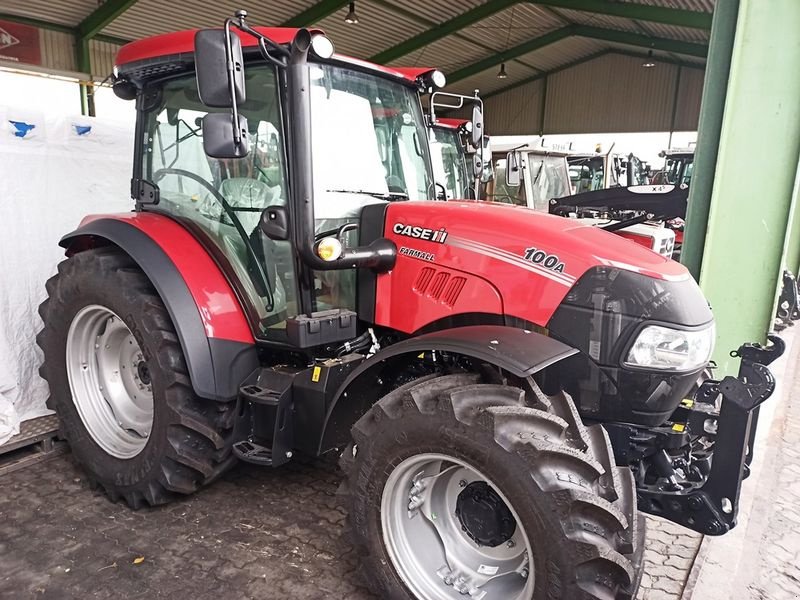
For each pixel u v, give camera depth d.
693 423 2.09
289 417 2.37
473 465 1.72
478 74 16.98
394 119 2.66
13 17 9.38
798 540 2.63
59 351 2.76
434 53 14.93
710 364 2.63
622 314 1.96
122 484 2.54
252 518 2.53
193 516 2.54
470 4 11.89
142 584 2.11
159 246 2.48
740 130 3.22
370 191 2.50
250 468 2.96
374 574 1.97
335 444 2.30
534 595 1.66
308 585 2.13
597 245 2.08
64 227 3.29
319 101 2.31
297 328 2.21
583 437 1.78
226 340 2.42
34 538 2.35
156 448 2.43
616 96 17.09
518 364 1.75
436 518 1.96
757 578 2.35
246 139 1.97
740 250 3.34
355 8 11.47
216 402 2.46
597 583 1.61
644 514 2.08
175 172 2.69
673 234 6.64
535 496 1.61
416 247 2.29
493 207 2.40
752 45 3.10
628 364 1.96
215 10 9.98
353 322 2.39
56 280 2.82
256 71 2.27
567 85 17.81
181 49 2.37
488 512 1.85
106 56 10.52
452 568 1.93
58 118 3.23
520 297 2.08
